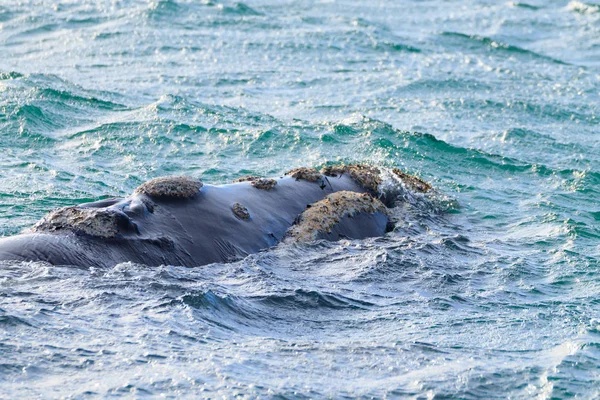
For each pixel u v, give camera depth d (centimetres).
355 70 9544
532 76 9862
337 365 2692
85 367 2475
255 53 10075
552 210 5244
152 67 9162
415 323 3144
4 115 6481
